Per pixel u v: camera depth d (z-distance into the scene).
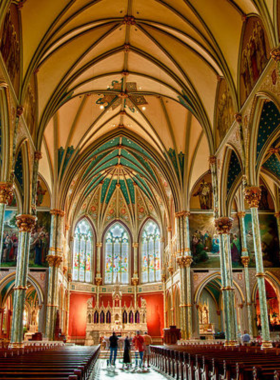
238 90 20.08
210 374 9.82
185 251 30.91
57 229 31.16
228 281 22.27
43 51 19.91
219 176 23.31
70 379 5.70
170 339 28.58
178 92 25.94
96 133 33.53
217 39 20.44
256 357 9.98
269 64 16.64
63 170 32.03
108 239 48.59
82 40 22.59
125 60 26.12
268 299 34.78
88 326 39.66
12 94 17.34
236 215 31.98
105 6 21.03
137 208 48.59
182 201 32.03
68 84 24.33
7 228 30.75
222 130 22.84
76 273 44.88
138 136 34.78
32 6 17.77
